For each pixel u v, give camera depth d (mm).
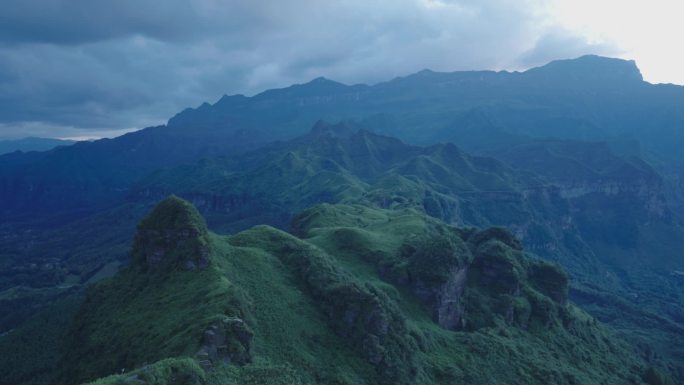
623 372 154500
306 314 103688
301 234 199000
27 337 169375
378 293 117625
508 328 143750
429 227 183625
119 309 100562
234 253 115938
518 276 157125
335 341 100375
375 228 187500
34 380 138375
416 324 125000
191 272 100312
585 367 145625
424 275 136875
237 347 75625
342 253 151375
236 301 86062
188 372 63750
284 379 77188
